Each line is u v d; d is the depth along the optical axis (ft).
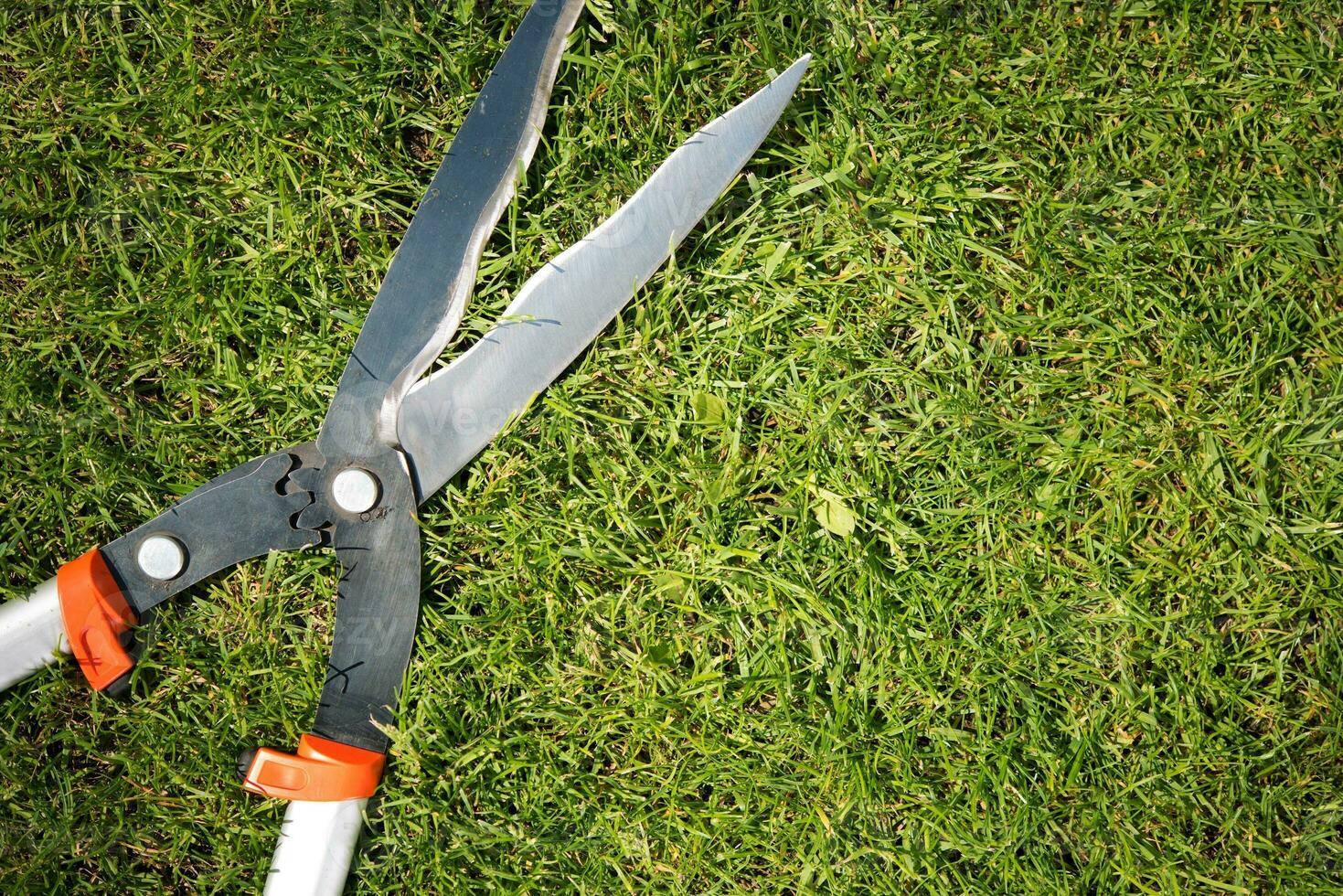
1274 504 5.19
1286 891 4.94
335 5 5.17
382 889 4.89
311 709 4.89
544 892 4.91
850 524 4.95
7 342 5.12
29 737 5.00
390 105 5.19
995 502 5.06
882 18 5.24
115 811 4.94
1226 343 5.21
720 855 4.93
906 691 5.04
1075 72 5.30
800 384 5.07
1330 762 5.07
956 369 5.12
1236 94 5.32
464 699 4.96
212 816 4.92
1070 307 5.16
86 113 5.18
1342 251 5.25
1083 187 5.27
